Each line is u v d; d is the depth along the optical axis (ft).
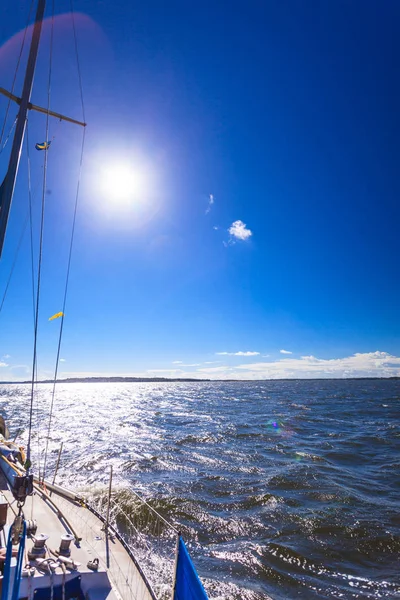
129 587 15.79
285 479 62.64
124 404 275.80
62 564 15.24
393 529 42.42
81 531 20.62
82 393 522.47
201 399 328.90
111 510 46.50
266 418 159.12
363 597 30.22
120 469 69.92
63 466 71.82
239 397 346.74
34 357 16.52
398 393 385.29
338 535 41.27
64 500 25.49
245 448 91.71
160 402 296.10
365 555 37.11
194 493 55.21
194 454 84.17
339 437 106.83
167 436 111.04
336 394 376.07
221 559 36.24
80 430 124.67
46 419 163.94
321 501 52.06
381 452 85.46
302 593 30.78
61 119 23.24
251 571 34.09
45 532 19.75
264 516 46.65
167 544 38.68
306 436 110.01
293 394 386.52
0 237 17.26
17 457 29.17
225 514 47.32
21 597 13.98
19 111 19.07
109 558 18.03
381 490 57.06
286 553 37.24
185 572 12.27
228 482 61.21
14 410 215.51
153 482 61.16
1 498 19.79
